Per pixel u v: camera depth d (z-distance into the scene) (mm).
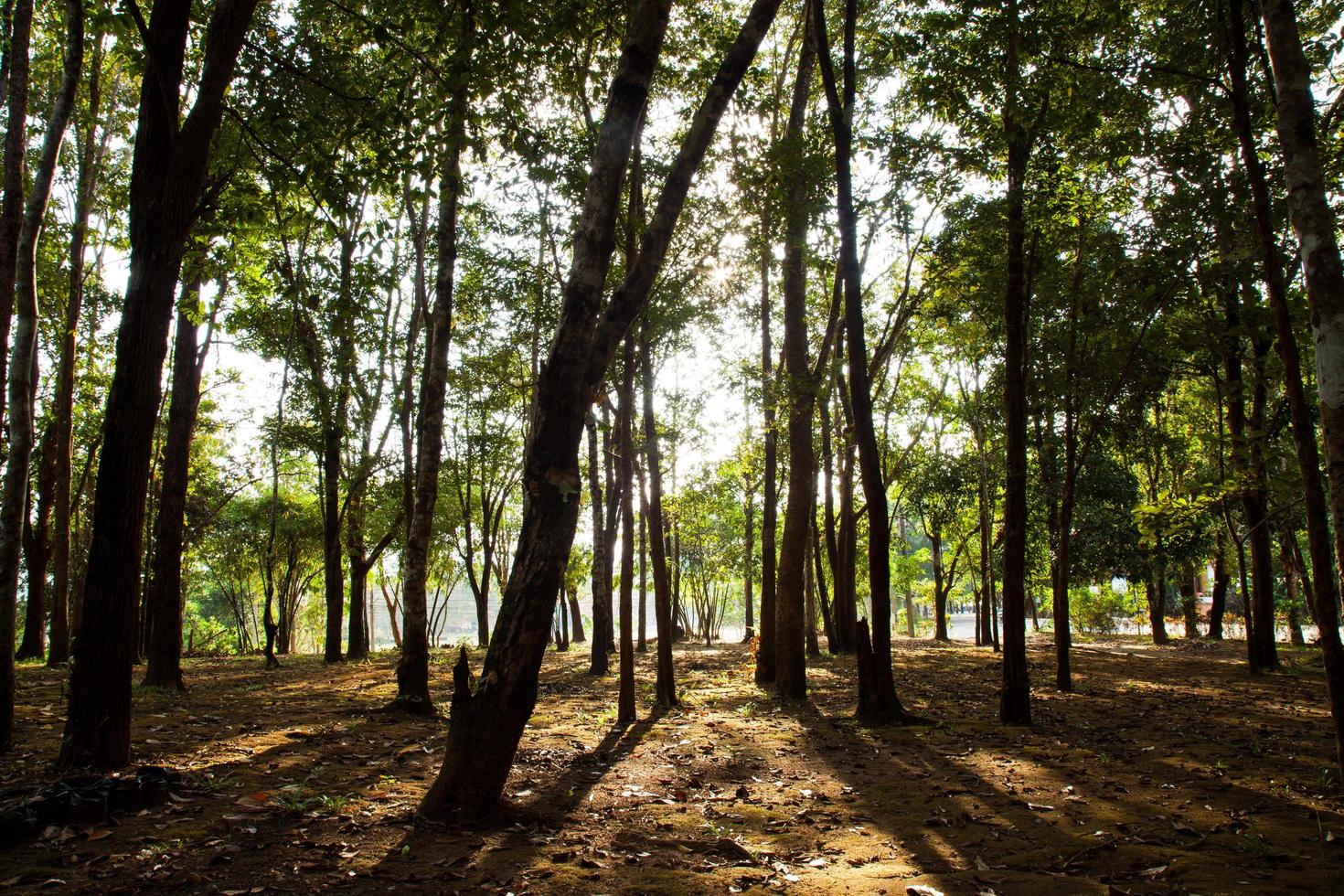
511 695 5977
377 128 8312
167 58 7160
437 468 12102
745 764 8555
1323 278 5105
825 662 21594
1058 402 15320
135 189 7176
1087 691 14914
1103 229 14359
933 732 10570
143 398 7109
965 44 10984
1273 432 16547
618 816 6324
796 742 9883
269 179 8789
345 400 20703
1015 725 11039
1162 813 6445
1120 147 11969
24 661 20531
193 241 9820
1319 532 5969
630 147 6340
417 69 9219
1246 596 18469
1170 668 19391
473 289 18797
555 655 27188
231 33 7250
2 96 8992
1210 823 6133
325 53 9164
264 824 5660
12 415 7949
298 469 32125
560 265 14500
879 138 12023
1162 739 9828
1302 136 5277
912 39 11227
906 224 12695
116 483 7012
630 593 11359
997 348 19125
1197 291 13766
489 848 5309
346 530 23719
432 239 19375
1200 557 28562
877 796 7215
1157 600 29953
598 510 19781
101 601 6957
